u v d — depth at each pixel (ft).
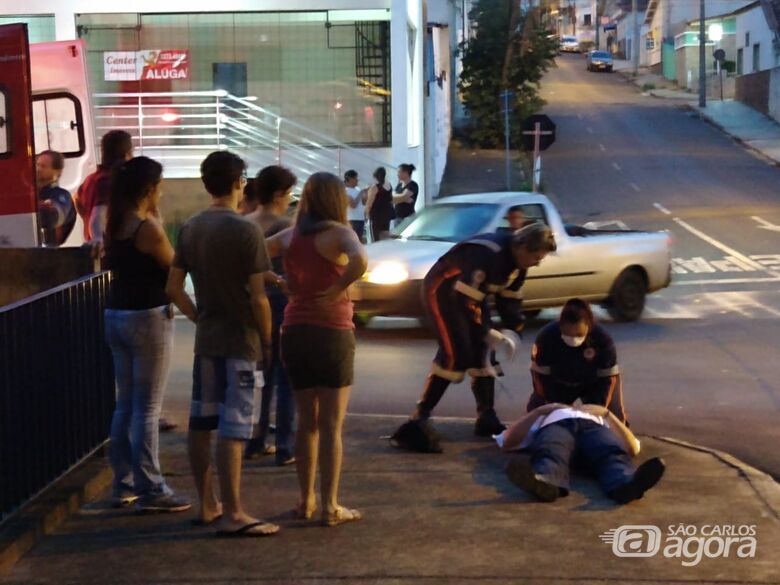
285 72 83.10
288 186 22.75
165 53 82.69
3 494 18.20
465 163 132.87
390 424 27.37
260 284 18.13
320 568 17.17
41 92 48.75
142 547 18.17
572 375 23.27
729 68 222.89
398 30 81.71
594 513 20.06
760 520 19.77
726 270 67.87
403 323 46.78
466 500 20.85
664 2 265.13
